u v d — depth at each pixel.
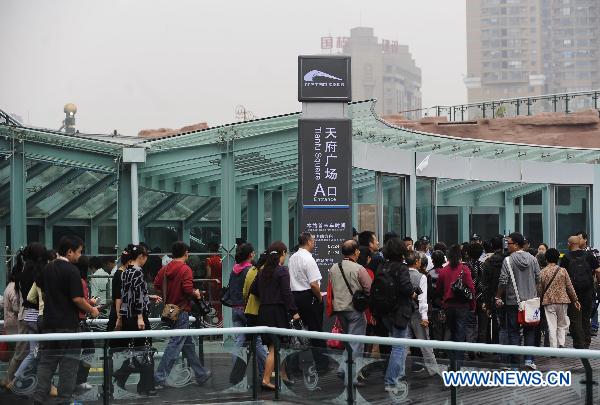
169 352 10.80
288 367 10.98
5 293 12.58
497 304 14.62
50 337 10.19
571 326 15.90
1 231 22.19
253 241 26.84
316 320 13.06
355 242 12.91
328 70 16.09
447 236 30.92
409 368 9.32
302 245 13.16
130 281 12.27
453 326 14.64
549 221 32.62
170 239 28.38
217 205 28.95
